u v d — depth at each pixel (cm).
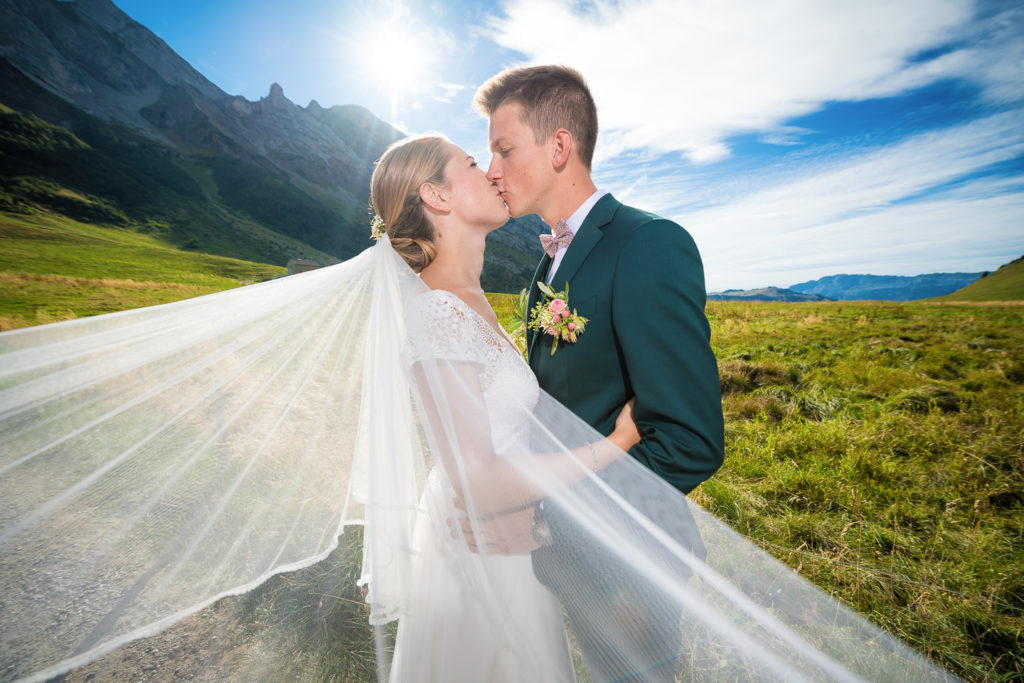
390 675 122
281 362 125
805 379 734
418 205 133
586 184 142
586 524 101
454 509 112
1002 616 210
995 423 495
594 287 126
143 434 105
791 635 91
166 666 170
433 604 117
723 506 327
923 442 466
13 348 96
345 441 129
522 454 109
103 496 100
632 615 97
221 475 115
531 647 108
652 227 122
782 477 384
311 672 173
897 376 725
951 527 324
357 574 203
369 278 131
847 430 488
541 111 134
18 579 93
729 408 597
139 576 102
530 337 152
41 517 96
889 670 87
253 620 187
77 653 95
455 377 107
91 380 102
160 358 110
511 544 110
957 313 1820
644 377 111
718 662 90
